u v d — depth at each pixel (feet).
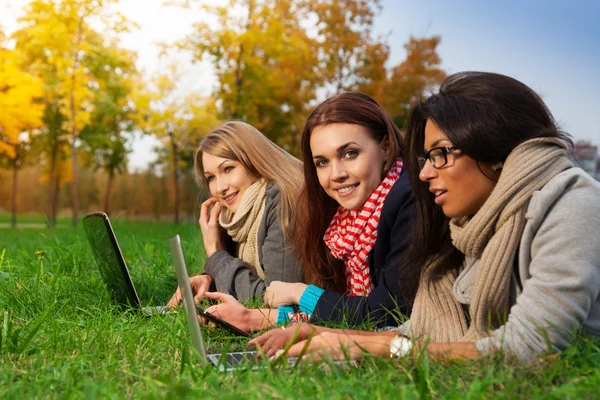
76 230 44.34
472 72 7.54
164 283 15.51
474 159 7.21
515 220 7.15
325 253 11.43
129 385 7.13
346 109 10.43
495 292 7.36
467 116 7.14
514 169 7.05
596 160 33.60
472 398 5.79
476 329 7.57
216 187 13.55
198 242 21.67
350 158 10.43
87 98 78.74
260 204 13.08
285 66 68.59
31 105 76.23
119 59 79.46
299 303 10.78
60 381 7.04
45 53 77.56
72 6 74.64
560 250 6.76
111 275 12.38
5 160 88.79
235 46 64.90
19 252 20.92
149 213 144.25
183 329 9.84
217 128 13.76
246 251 13.34
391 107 67.10
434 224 8.40
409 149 8.30
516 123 7.12
